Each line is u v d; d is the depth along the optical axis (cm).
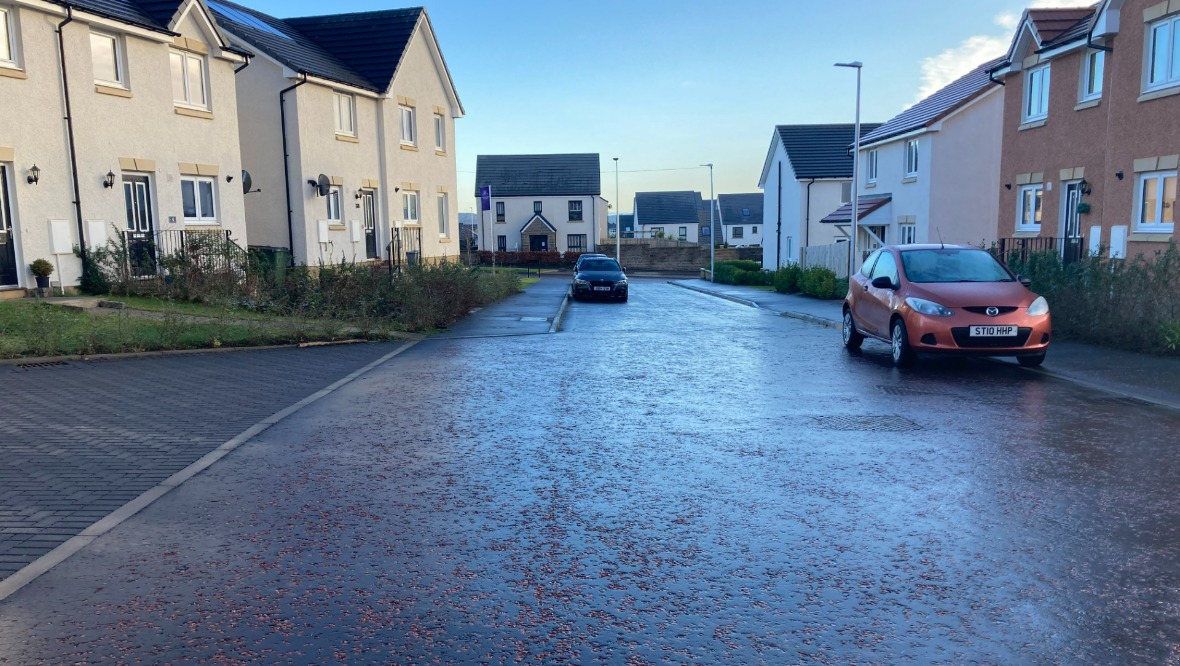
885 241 3025
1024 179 2012
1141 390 901
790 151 4400
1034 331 1027
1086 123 1758
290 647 346
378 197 2770
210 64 2006
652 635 355
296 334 1350
